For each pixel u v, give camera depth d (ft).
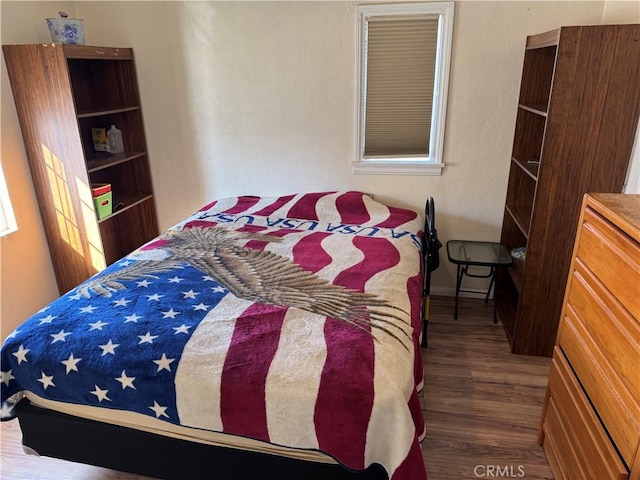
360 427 4.42
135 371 4.89
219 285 6.43
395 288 6.33
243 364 4.80
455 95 8.95
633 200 4.60
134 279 6.63
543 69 8.39
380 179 9.88
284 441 4.65
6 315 8.54
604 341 4.36
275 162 10.26
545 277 7.66
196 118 10.23
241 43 9.49
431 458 5.97
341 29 9.01
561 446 5.38
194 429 4.96
